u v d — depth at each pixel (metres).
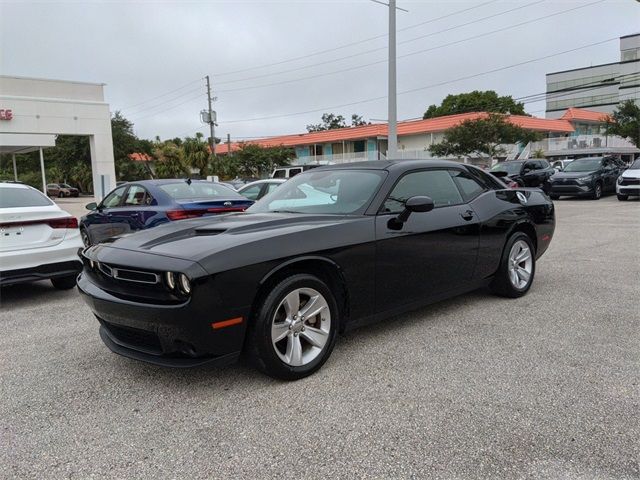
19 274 5.63
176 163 41.22
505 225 5.09
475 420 2.85
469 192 4.95
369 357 3.80
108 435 2.81
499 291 5.27
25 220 5.68
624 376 3.36
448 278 4.50
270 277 3.28
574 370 3.48
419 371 3.53
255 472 2.43
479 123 34.22
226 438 2.73
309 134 53.28
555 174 20.25
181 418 2.97
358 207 4.02
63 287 6.60
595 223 11.90
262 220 3.86
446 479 2.34
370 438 2.70
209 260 3.04
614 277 6.20
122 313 3.23
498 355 3.78
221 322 3.07
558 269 6.75
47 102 24.70
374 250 3.83
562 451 2.53
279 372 3.32
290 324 3.38
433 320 4.65
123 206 8.06
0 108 23.41
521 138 36.47
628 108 42.38
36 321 5.13
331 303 3.58
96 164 26.48
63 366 3.83
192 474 2.43
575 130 50.97
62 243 5.97
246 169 45.28
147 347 3.30
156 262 3.12
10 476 2.44
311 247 3.45
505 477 2.34
